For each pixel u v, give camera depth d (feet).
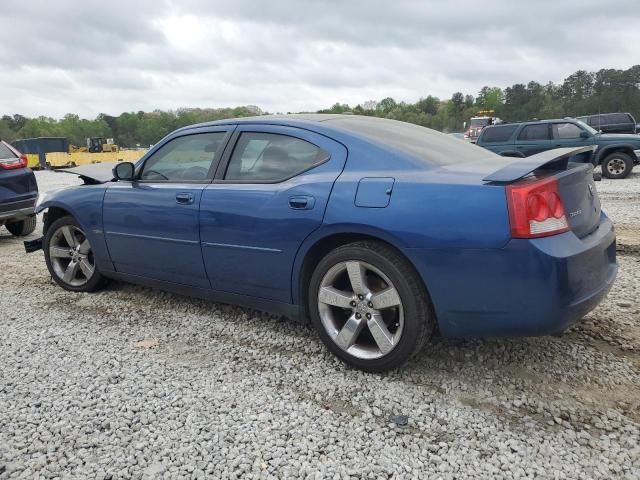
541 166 8.72
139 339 12.53
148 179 14.19
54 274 16.71
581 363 10.59
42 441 8.45
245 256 11.69
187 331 12.94
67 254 16.39
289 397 9.64
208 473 7.59
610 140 45.42
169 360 11.32
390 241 9.52
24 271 19.42
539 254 8.43
